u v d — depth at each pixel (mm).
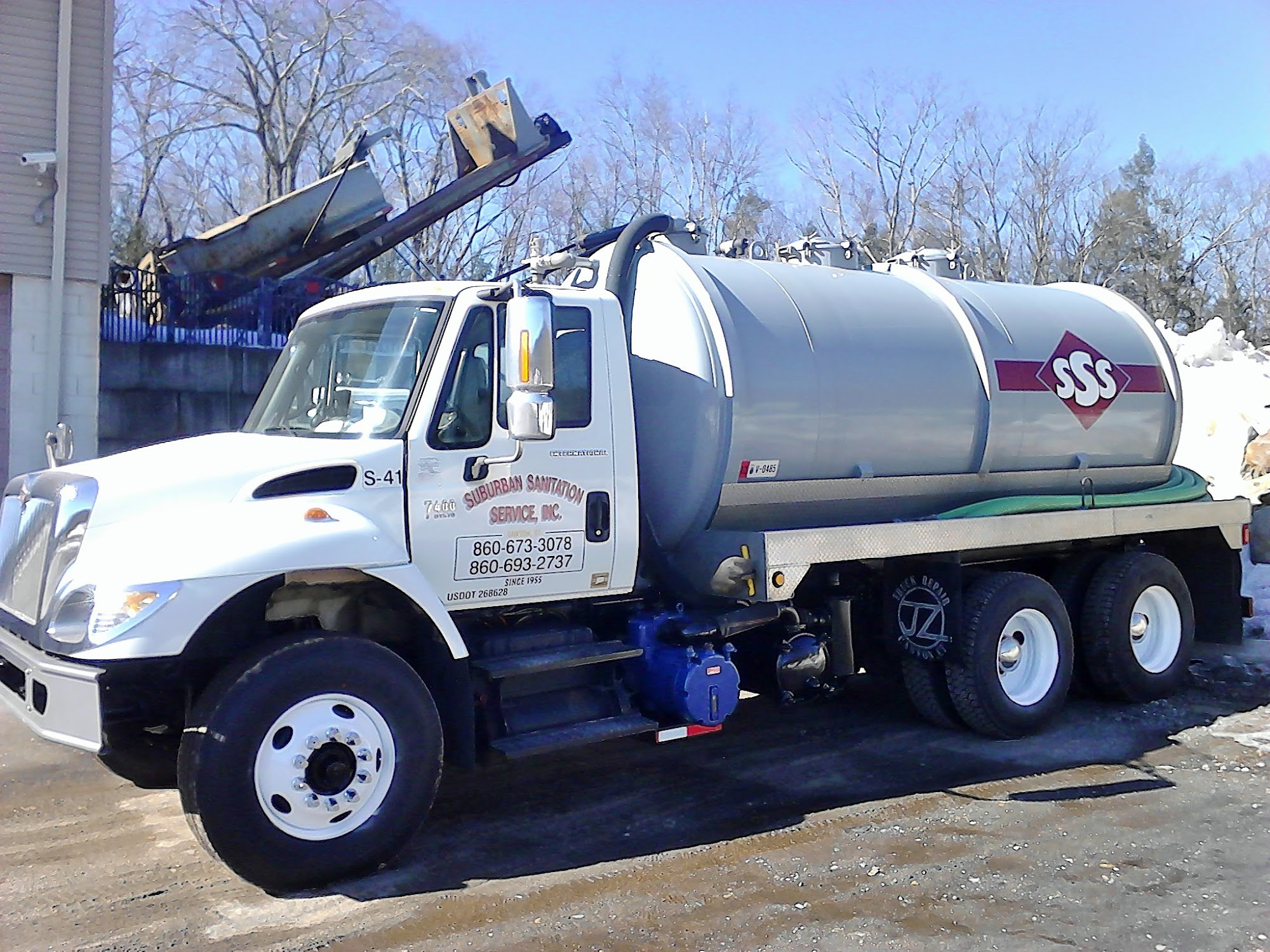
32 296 12078
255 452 5059
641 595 6270
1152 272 52469
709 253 7047
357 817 4707
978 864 4988
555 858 5055
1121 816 5656
